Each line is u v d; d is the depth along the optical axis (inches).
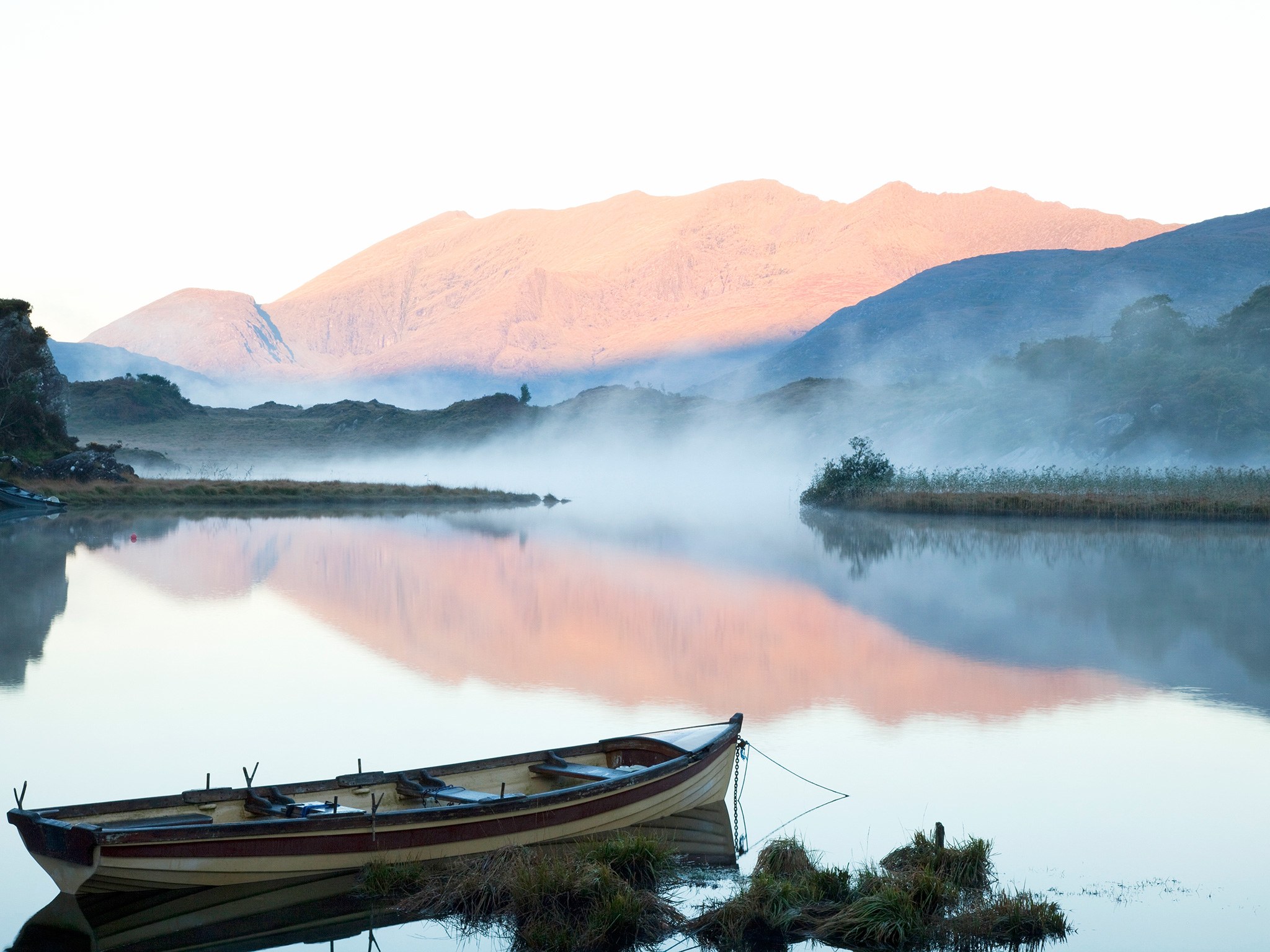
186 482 3250.5
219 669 889.5
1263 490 2618.1
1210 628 1088.8
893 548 1897.1
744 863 499.5
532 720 731.4
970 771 625.9
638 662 920.3
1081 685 837.8
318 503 3097.9
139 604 1208.8
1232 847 515.2
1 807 556.4
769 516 2778.1
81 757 643.5
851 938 428.1
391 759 639.1
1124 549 1882.4
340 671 885.2
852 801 576.1
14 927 438.9
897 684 838.5
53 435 3469.5
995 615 1165.7
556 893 447.5
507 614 1169.4
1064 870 489.7
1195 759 650.2
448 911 449.4
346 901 455.2
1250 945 421.1
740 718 603.5
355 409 6806.1
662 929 437.7
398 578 1448.1
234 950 421.7
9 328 3491.6
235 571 1502.2
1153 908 453.1
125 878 424.8
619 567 1593.3
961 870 479.2
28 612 1146.0
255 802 476.4
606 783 507.5
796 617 1154.0
